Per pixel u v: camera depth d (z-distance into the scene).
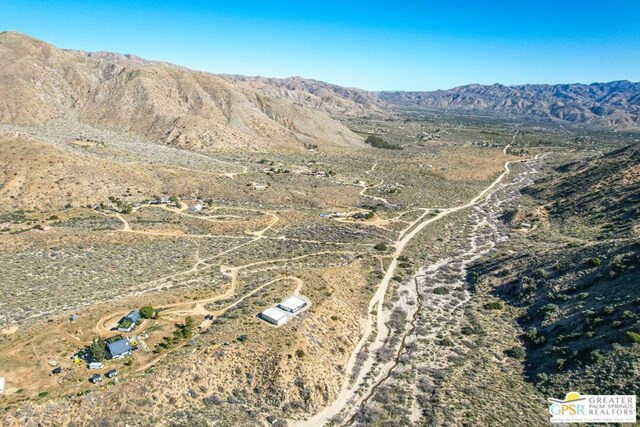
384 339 62.12
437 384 50.22
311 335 56.44
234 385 48.81
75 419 41.56
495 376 50.75
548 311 62.53
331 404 48.50
